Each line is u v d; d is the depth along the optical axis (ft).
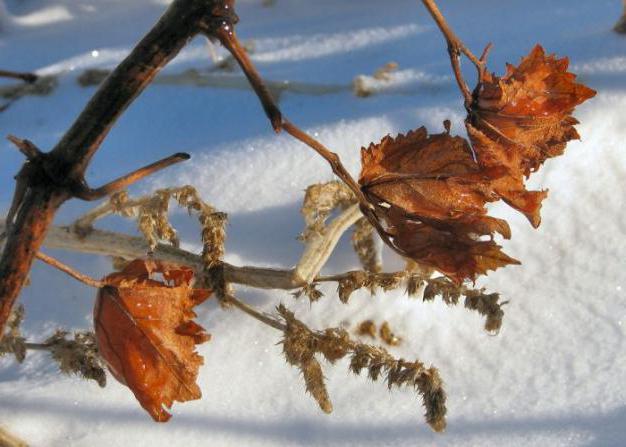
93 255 3.29
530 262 3.18
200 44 3.97
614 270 3.15
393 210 2.47
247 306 2.97
